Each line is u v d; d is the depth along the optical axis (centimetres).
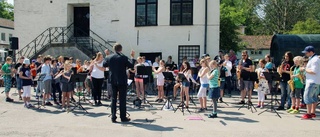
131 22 1952
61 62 1359
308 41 1534
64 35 2036
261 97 1107
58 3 2055
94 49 1980
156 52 1922
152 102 1229
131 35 1953
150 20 1931
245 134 736
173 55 1902
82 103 1191
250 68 1104
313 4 3409
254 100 1313
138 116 945
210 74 934
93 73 1137
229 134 736
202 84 1025
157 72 1205
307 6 3416
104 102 1215
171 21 1903
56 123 848
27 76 1084
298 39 1548
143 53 1942
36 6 2086
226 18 2884
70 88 1030
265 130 775
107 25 1988
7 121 872
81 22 2116
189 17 1883
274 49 1655
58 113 989
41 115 956
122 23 1964
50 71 1130
